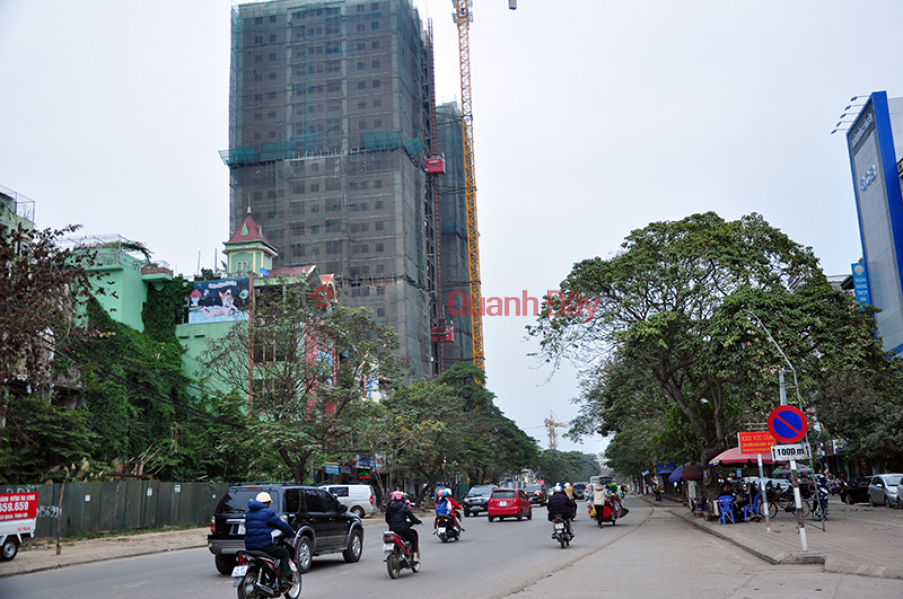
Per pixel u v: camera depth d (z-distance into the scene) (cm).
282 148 10569
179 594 1282
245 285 5612
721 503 2758
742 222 3002
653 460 7056
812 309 2717
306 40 10888
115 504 2998
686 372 3300
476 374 8400
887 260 5797
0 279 1945
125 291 5394
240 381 3909
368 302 10138
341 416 3788
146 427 4247
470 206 14612
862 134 6222
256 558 1066
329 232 10294
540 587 1241
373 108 10644
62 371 3447
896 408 4516
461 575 1479
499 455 7644
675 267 2873
